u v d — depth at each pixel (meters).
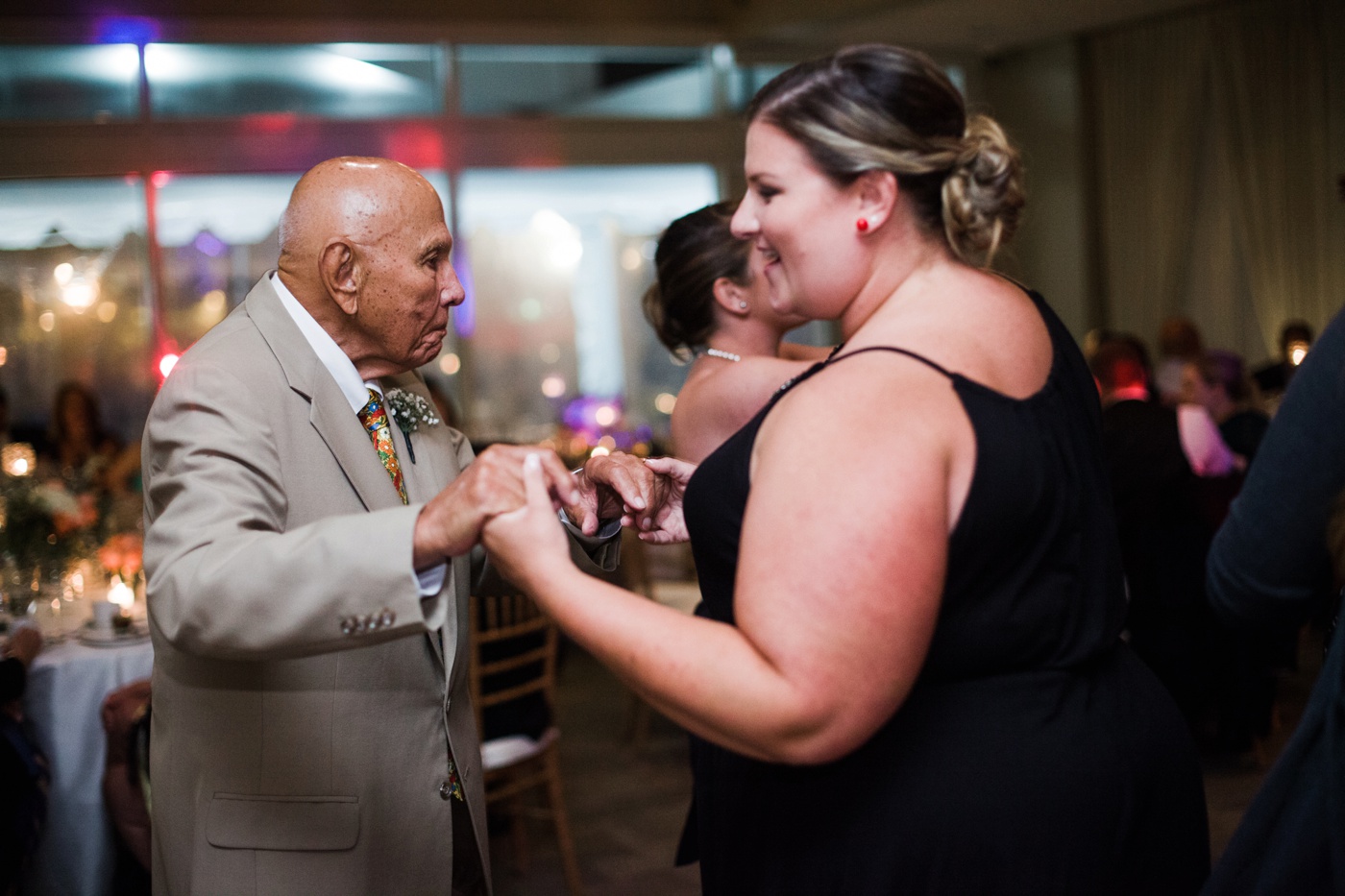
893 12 7.36
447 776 1.48
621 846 3.37
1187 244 7.95
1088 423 1.11
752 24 7.89
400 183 1.47
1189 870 1.09
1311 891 0.91
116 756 2.64
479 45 7.55
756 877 1.09
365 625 1.14
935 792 0.98
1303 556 0.98
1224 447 4.36
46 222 6.87
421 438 1.60
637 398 8.56
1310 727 0.93
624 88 8.03
